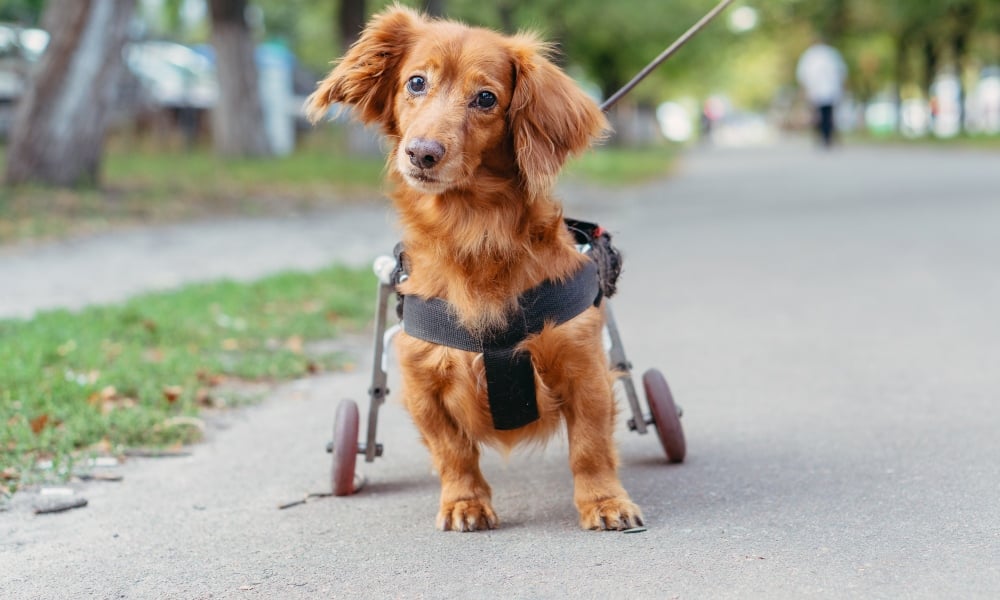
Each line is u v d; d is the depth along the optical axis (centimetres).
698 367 228
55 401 202
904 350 234
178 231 440
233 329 254
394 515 166
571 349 156
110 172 618
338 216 511
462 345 155
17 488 175
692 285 320
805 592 140
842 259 359
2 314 269
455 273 156
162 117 945
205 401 213
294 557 153
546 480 177
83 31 494
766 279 325
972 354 229
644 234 454
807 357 232
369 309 283
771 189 668
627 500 159
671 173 899
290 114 1080
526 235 156
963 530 153
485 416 158
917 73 1736
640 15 1063
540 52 163
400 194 161
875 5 1358
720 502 165
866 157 964
